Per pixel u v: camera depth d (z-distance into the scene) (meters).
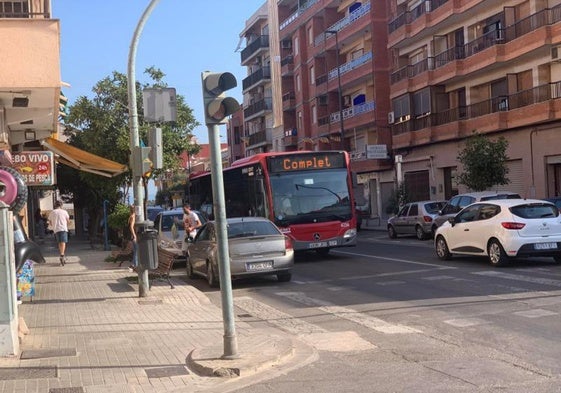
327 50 51.66
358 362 7.10
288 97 61.31
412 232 26.89
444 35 36.75
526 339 7.66
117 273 16.52
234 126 82.75
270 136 68.12
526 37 28.44
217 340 8.40
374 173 46.62
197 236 15.98
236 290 13.68
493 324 8.59
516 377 6.12
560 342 7.43
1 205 7.43
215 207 7.27
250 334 8.73
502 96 31.08
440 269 14.88
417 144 38.09
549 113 27.23
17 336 7.88
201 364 6.95
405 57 41.91
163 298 12.13
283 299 12.07
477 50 32.75
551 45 27.44
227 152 90.44
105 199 28.73
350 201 19.22
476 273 13.72
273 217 18.58
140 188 12.48
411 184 41.41
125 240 21.77
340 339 8.35
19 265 8.63
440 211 24.73
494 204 15.04
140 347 8.08
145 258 12.12
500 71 31.89
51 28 10.04
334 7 52.16
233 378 6.67
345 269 16.28
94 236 32.22
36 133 15.39
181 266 19.56
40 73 9.98
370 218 39.81
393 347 7.72
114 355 7.67
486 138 27.98
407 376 6.39
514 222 14.30
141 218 12.46
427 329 8.59
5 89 10.14
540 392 5.59
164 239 19.38
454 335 8.13
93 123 26.17
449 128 34.78
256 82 71.06
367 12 44.44
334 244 18.83
